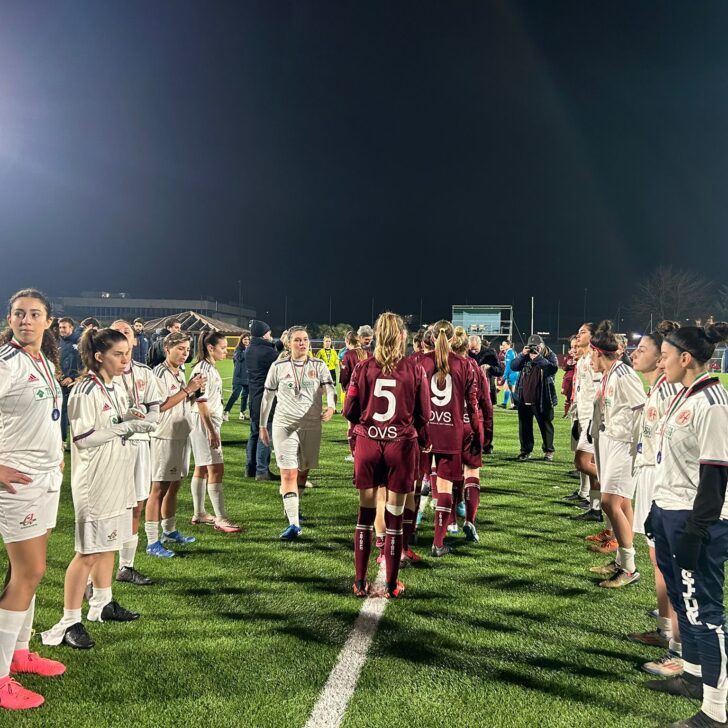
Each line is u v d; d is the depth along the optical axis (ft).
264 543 16.22
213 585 13.19
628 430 13.32
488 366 29.94
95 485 10.27
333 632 10.89
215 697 8.70
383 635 10.80
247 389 40.22
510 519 19.06
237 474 25.11
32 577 8.71
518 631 11.07
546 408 29.17
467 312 112.57
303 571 14.14
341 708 8.43
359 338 22.89
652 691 9.05
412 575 14.03
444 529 15.51
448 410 15.66
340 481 23.90
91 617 11.16
